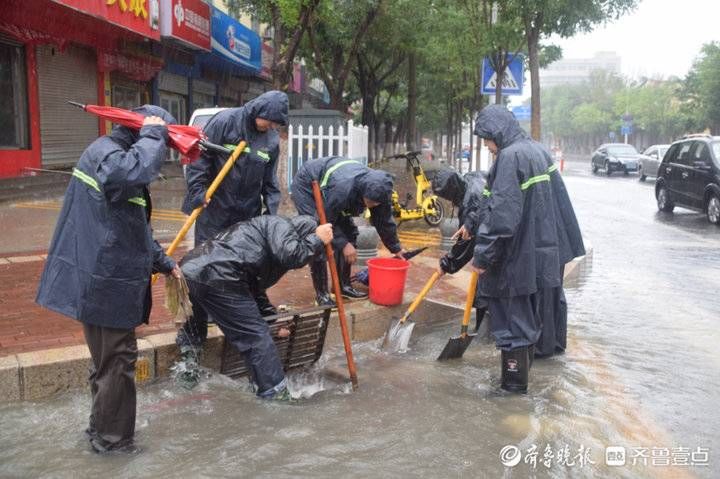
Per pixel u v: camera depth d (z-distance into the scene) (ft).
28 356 12.77
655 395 13.71
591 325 18.84
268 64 86.38
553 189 15.30
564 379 14.55
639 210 50.24
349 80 91.91
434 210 33.65
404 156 33.76
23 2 38.06
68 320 15.07
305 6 35.96
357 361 15.83
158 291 18.08
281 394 13.05
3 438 11.09
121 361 10.46
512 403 13.20
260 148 14.97
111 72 53.16
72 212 9.96
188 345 13.82
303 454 10.84
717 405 13.23
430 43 58.59
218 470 10.25
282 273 13.92
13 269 20.04
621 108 212.02
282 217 13.60
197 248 13.30
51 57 44.65
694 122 148.77
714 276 25.66
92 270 9.78
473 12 47.16
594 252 31.04
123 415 10.66
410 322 17.13
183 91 68.80
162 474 10.09
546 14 36.01
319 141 34.96
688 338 17.69
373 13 52.95
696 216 46.60
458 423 12.19
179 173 61.46
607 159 98.78
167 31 52.08
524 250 13.57
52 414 12.01
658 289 23.35
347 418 12.33
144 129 9.99
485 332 17.92
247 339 13.00
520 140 14.07
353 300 18.19
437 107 120.78
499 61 45.01
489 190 14.19
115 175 9.38
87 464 10.32
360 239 22.72
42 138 43.96
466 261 16.81
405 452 10.99
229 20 67.67
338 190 16.28
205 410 12.51
